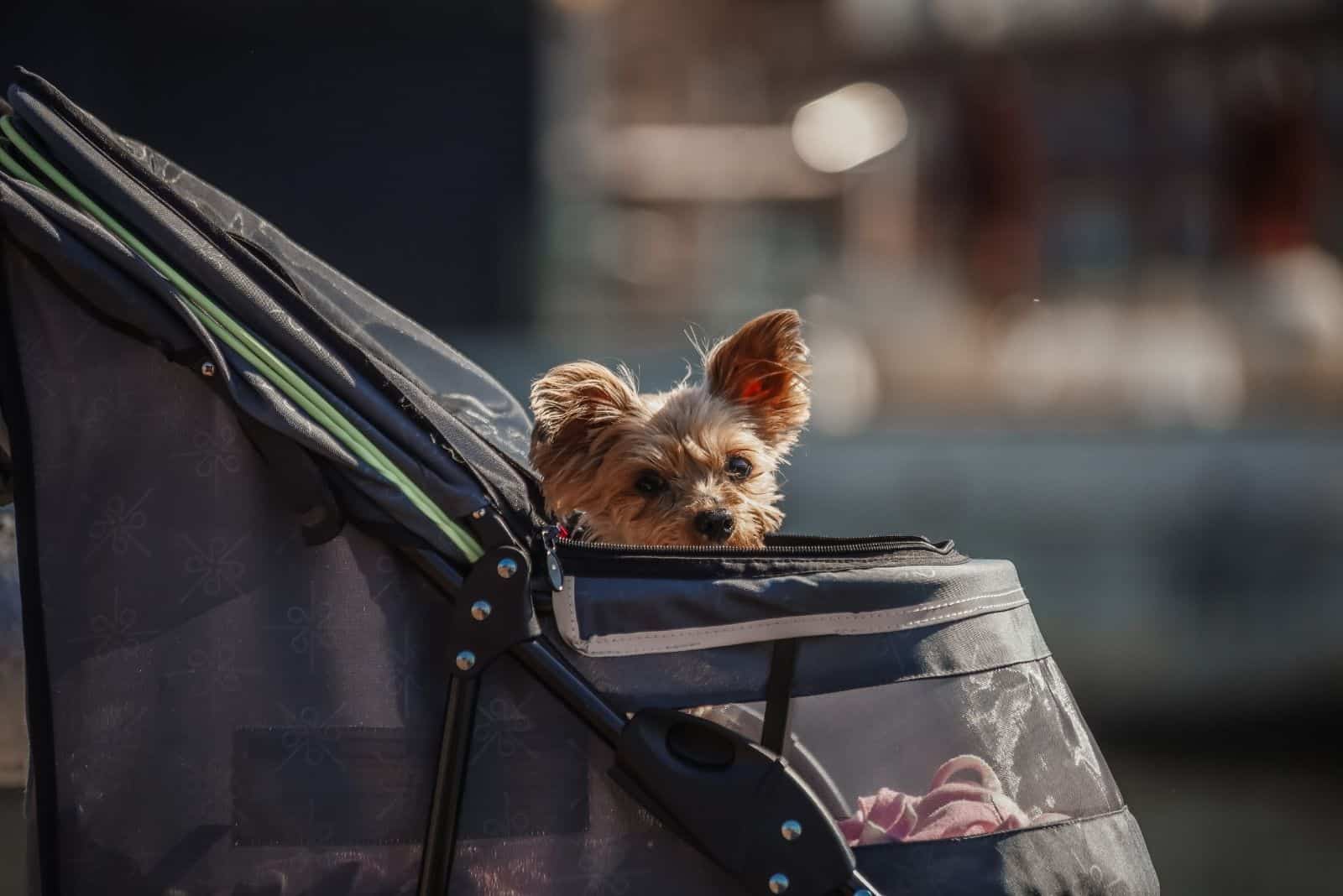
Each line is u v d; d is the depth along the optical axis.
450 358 3.47
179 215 2.57
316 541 2.47
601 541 3.72
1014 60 16.55
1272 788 6.20
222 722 2.46
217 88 17.58
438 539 2.46
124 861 2.43
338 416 2.48
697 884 2.48
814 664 2.51
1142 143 16.48
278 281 2.55
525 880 2.45
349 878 2.44
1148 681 7.81
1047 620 9.22
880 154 20.12
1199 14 15.20
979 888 2.43
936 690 2.55
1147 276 16.12
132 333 2.49
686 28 26.62
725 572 2.52
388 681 2.48
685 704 2.48
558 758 2.48
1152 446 10.27
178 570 2.49
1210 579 9.73
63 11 16.27
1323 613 9.18
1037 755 2.58
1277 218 15.27
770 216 25.91
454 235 18.34
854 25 17.58
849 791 2.55
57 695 2.45
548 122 18.66
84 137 2.58
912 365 15.29
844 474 10.95
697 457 3.68
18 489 2.47
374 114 17.95
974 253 16.89
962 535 10.52
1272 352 14.06
